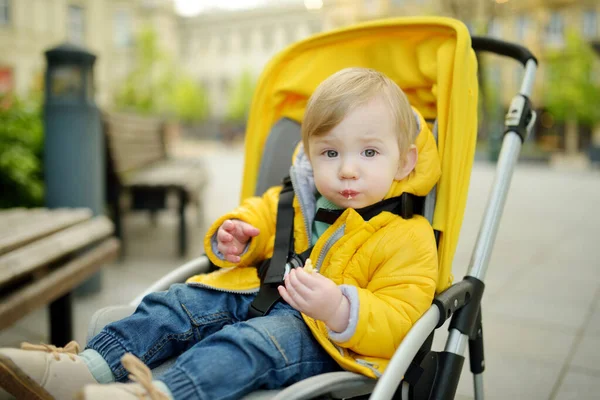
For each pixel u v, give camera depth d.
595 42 22.56
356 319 1.23
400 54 1.87
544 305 3.48
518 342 2.90
